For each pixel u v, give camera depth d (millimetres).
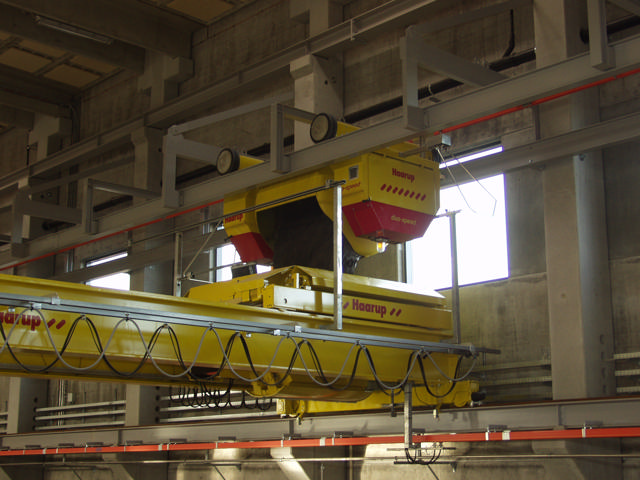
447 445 10836
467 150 11820
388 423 10352
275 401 13336
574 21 9953
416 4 11953
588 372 9211
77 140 20078
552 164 9891
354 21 12719
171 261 16594
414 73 8273
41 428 18703
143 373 8320
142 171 17203
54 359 7473
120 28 15938
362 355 9023
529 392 10375
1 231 21531
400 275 12219
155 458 15250
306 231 10078
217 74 16328
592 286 9578
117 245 17859
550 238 9781
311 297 8656
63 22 15398
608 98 10258
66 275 15633
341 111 13539
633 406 8156
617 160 10156
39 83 19703
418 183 9648
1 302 6371
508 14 11539
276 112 9469
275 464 13242
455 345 9531
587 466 9062
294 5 14344
